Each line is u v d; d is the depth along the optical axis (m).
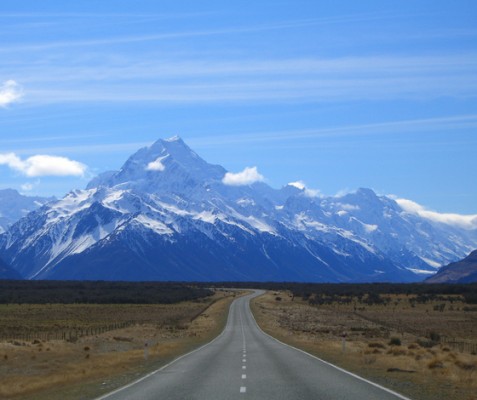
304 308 140.50
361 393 23.28
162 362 38.84
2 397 26.70
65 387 28.55
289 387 25.30
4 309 127.19
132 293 187.75
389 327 97.12
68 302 157.75
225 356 42.22
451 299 161.00
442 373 30.48
